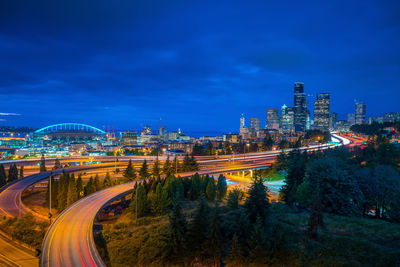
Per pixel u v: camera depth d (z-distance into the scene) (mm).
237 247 39031
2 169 97438
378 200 60562
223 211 51344
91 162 159875
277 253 38719
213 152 192500
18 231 51406
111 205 77750
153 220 57594
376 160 96750
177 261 40875
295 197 65562
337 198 57031
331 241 42312
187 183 81188
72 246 40469
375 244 40844
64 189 73188
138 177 110188
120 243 45344
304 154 118688
